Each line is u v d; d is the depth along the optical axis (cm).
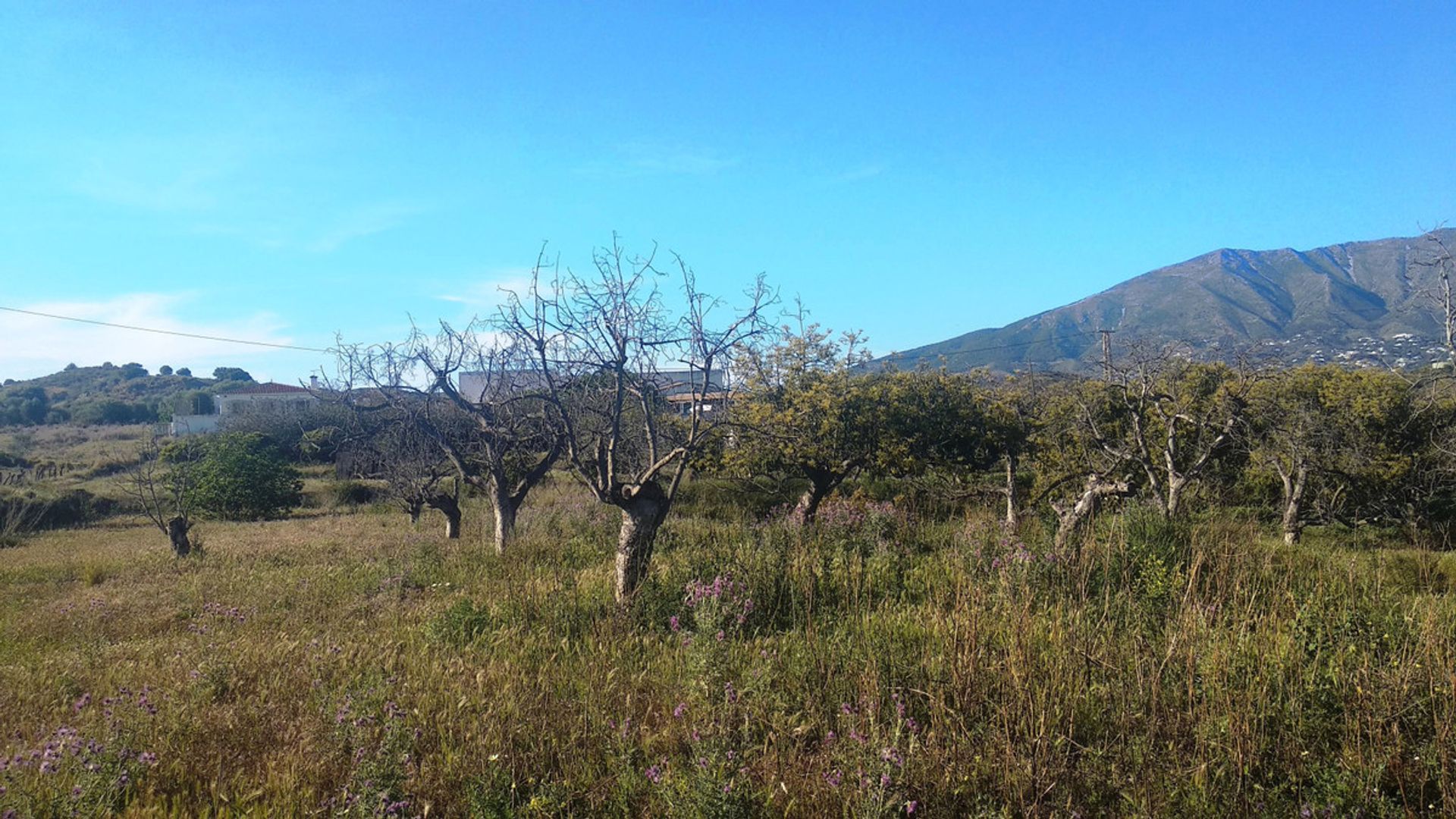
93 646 729
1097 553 783
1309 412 1541
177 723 486
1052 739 421
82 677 635
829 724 467
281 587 1004
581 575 927
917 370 1675
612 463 782
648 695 538
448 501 1664
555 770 429
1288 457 1497
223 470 2583
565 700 511
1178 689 467
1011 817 377
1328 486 1614
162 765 439
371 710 473
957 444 1548
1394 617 597
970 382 1675
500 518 1359
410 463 1889
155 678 606
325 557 1337
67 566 1322
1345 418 1582
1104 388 1496
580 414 1048
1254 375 1384
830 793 386
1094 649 537
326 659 614
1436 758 390
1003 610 595
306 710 513
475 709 501
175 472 2402
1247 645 516
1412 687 453
